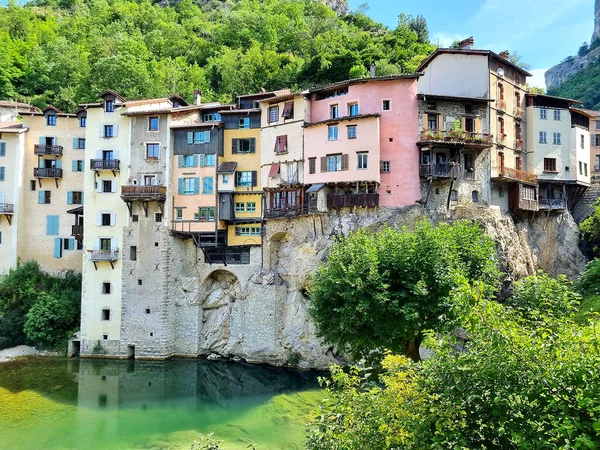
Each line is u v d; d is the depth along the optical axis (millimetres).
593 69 100438
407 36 87875
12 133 55375
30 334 48438
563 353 10359
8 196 54750
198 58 101375
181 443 28781
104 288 49000
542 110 51625
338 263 28156
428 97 43844
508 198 47844
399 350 25547
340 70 73000
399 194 43219
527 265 45250
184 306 49469
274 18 108688
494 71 48188
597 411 9281
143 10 121688
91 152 50719
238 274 49062
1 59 76062
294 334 44281
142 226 49031
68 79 78750
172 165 50250
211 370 44375
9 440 29188
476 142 43031
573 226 50562
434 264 25078
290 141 47656
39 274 54312
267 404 34875
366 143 43156
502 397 10609
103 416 33562
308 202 45156
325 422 12930
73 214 56188
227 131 50844
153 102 52188
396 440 10812
